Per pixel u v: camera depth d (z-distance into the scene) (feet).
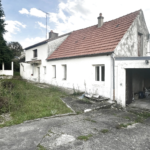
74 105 23.57
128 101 26.91
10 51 63.52
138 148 11.10
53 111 19.67
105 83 27.40
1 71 61.87
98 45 31.42
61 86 41.27
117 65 25.04
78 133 13.48
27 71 64.54
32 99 25.66
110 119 17.72
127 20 32.73
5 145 11.18
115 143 11.78
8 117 17.20
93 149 10.84
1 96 21.66
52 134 13.20
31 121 16.40
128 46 28.81
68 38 50.98
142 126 15.69
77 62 34.96
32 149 10.69
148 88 37.11
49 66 47.73
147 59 22.06
